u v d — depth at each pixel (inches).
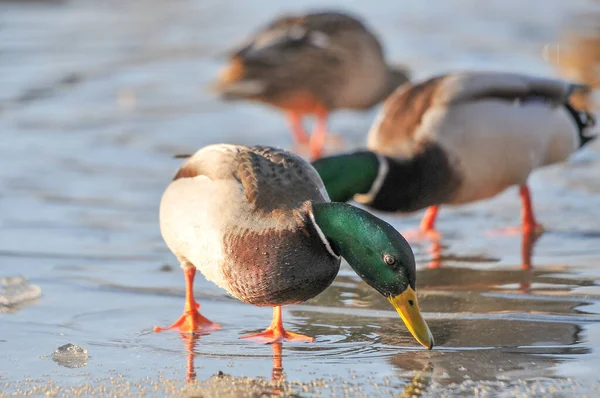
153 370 314.8
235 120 727.1
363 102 710.5
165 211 348.2
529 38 1002.7
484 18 1127.6
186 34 1044.5
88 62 904.3
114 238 467.2
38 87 804.6
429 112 460.8
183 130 687.7
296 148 665.6
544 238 470.0
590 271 416.5
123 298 388.8
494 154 462.3
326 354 329.4
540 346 331.6
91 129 683.4
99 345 338.6
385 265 304.2
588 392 289.4
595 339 337.4
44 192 540.4
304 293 316.5
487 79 471.2
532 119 469.4
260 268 313.0
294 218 311.4
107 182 561.6
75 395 293.1
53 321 362.0
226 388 297.9
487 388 294.5
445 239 473.1
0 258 433.7
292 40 686.5
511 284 401.7
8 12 1173.7
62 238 465.4
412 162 452.1
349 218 307.0
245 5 1211.9
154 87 816.3
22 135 665.0
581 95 748.6
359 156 442.9
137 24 1106.1
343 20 701.9
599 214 506.0
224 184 326.6
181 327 357.1
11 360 322.7
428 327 326.6
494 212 519.5
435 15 1151.6
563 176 578.6
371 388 296.8
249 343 342.0
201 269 335.6
